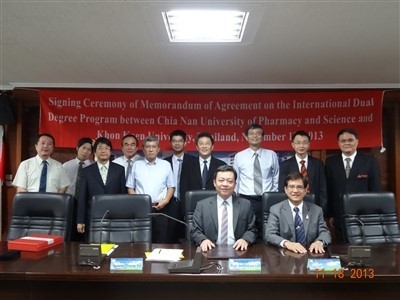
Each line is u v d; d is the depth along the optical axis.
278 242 2.01
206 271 1.54
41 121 3.89
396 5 2.03
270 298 1.53
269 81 3.82
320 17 2.18
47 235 2.23
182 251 1.91
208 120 3.96
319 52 2.86
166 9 2.04
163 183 3.03
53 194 2.41
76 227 3.07
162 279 1.50
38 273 1.52
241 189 3.21
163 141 3.95
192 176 3.15
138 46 2.71
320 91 3.95
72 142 3.92
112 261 1.58
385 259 1.76
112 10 2.08
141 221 2.31
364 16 2.18
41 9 2.08
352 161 3.12
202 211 2.23
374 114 3.86
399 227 2.46
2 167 3.93
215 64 3.18
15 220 2.37
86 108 3.94
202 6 2.01
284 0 1.96
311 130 3.92
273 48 2.75
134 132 3.95
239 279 1.49
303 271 1.54
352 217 2.39
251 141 3.22
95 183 2.95
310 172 3.08
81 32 2.43
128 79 3.74
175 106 3.96
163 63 3.15
